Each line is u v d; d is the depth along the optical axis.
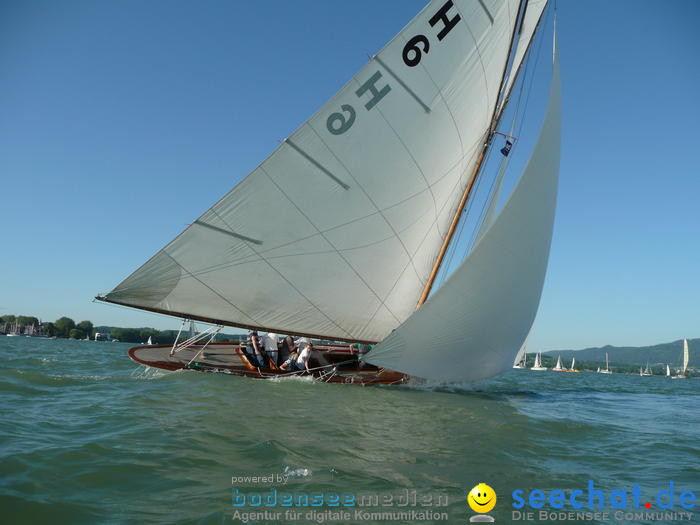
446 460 6.11
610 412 12.60
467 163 14.05
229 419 7.46
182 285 12.45
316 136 12.02
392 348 12.02
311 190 12.35
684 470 6.52
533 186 11.88
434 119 13.12
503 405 11.73
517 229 11.85
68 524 3.76
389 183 12.95
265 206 12.17
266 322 13.20
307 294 13.08
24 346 28.64
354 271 13.20
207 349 14.80
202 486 4.67
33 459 5.12
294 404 9.20
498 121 14.45
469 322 12.23
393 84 12.56
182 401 8.81
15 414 7.26
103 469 4.98
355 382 13.20
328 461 5.66
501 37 13.55
